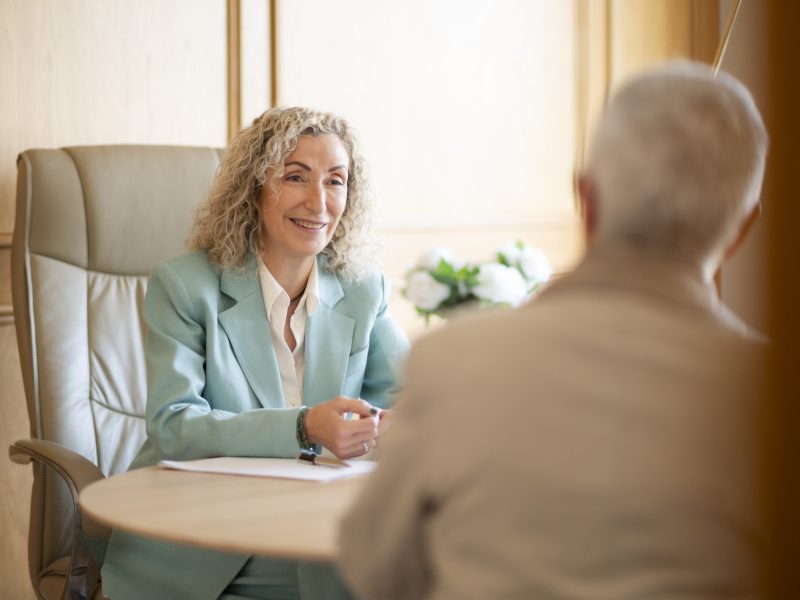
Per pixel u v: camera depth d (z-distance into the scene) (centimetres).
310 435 191
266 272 222
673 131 102
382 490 101
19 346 247
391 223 381
